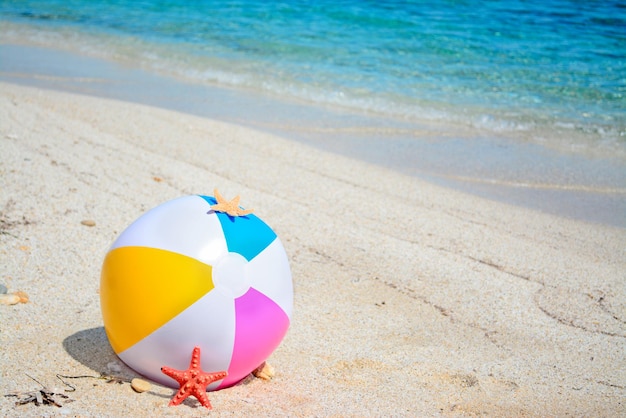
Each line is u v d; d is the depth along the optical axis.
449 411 1.67
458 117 4.16
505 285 2.31
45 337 1.81
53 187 2.67
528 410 1.71
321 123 3.98
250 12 6.54
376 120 4.08
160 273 1.55
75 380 1.64
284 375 1.76
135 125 3.55
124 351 1.62
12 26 6.04
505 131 3.99
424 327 2.05
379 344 1.94
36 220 2.42
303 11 6.54
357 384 1.75
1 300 1.94
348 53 5.27
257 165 3.18
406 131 3.93
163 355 1.58
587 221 2.89
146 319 1.56
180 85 4.58
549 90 4.58
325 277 2.29
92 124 3.49
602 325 2.12
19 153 2.93
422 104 4.32
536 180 3.34
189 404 1.59
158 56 5.19
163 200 2.68
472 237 2.64
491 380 1.82
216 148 3.35
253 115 4.04
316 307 2.11
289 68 4.93
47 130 3.29
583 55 5.23
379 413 1.63
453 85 4.65
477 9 6.57
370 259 2.42
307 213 2.72
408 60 5.13
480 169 3.44
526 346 2.00
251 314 1.58
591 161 3.62
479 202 3.02
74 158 2.97
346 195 2.93
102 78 4.65
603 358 1.97
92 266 2.20
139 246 1.59
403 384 1.77
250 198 2.79
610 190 3.25
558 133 3.97
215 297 1.55
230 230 1.61
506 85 4.66
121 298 1.58
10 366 1.67
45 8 6.79
